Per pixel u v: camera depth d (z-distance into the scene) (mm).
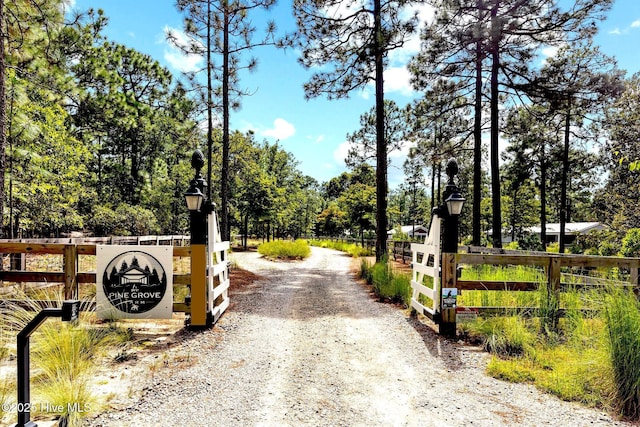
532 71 12273
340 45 12758
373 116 22531
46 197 11578
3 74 5832
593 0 10523
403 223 56625
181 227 22828
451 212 5332
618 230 14234
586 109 11953
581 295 5090
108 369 3855
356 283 10438
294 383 3680
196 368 3977
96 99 18250
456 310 5324
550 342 4676
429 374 3957
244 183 27000
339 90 13023
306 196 49406
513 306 5340
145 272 5262
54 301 5051
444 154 15945
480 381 3789
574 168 23234
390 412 3121
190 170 23016
